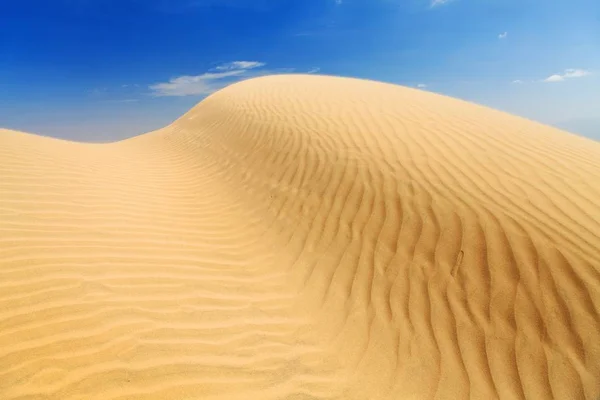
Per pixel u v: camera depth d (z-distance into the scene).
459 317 3.49
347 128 7.56
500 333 3.26
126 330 3.33
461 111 8.19
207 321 3.70
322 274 4.47
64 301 3.46
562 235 3.88
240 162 8.03
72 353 2.97
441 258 4.06
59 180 5.96
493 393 2.89
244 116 10.50
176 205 6.35
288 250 5.02
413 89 11.23
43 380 2.71
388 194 5.22
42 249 4.11
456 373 3.08
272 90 12.40
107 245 4.56
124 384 2.82
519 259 3.72
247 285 4.40
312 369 3.28
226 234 5.57
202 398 2.85
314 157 6.78
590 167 5.25
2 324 3.08
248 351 3.41
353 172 5.95
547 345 3.08
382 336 3.55
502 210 4.38
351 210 5.23
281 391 3.03
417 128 7.07
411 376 3.15
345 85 11.95
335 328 3.76
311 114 8.81
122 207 5.69
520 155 5.70
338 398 3.01
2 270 3.62
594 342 2.99
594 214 4.17
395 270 4.17
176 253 4.79
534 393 2.83
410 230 4.54
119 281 3.96
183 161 9.41
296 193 6.09
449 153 5.95
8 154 6.29
